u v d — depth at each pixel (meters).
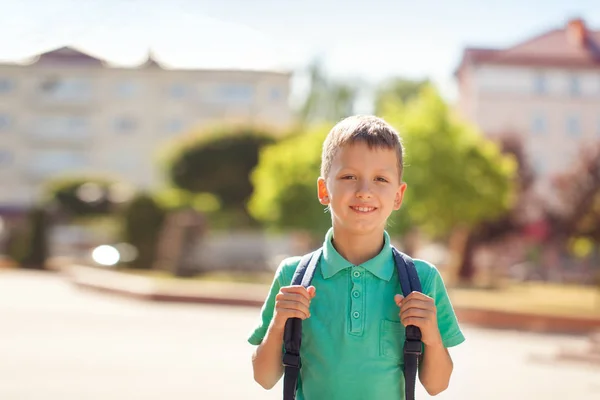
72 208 36.56
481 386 8.02
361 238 2.34
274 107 59.28
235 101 59.53
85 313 14.98
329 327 2.29
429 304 2.23
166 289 18.30
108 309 15.92
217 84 59.59
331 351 2.28
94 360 9.13
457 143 24.16
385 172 2.30
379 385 2.26
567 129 51.25
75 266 27.59
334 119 54.34
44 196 38.16
